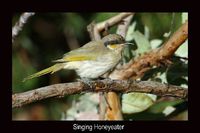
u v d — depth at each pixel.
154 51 11.30
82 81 9.27
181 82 12.45
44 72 11.35
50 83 15.77
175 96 9.84
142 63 11.38
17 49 15.46
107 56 12.11
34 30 15.94
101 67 12.02
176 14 12.30
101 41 12.42
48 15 15.99
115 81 9.51
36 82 15.44
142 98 11.92
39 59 15.89
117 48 12.33
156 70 12.30
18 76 15.16
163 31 13.99
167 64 11.26
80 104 12.89
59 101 15.50
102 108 11.38
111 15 14.60
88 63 11.91
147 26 13.83
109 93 11.12
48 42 16.14
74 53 11.91
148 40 13.37
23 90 15.16
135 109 12.02
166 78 12.34
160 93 9.70
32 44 15.79
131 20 13.52
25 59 15.52
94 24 12.95
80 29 16.14
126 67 11.65
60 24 16.16
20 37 15.58
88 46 12.30
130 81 9.59
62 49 16.27
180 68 12.23
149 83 9.65
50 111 15.54
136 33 12.86
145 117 12.50
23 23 10.48
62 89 8.98
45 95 8.88
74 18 16.03
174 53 11.62
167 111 12.59
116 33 13.11
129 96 11.94
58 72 15.87
